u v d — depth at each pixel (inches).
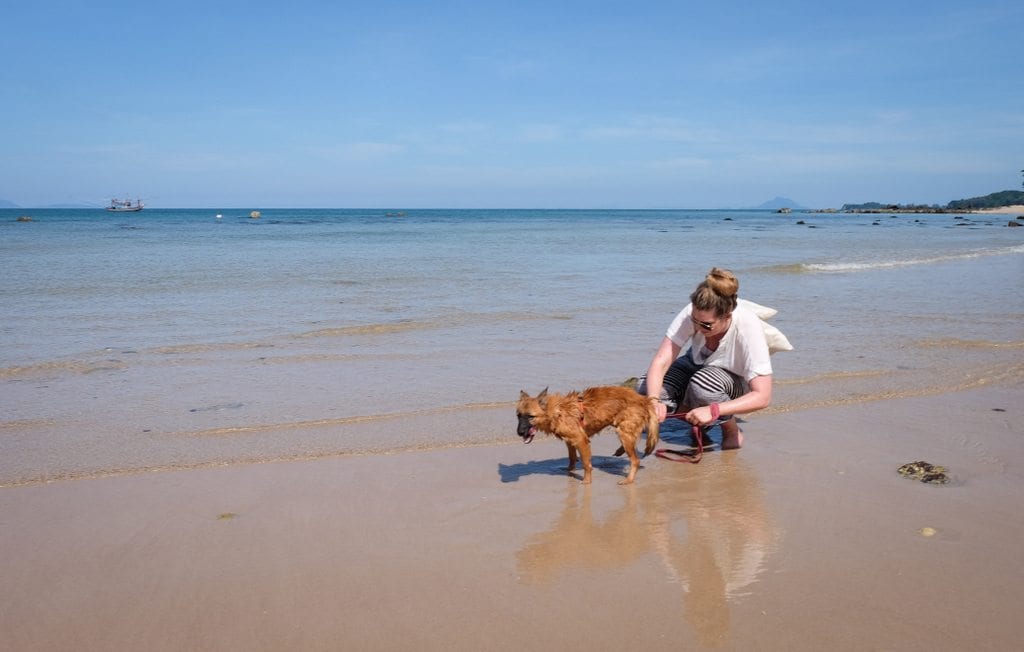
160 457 224.1
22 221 2896.2
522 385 311.6
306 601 142.7
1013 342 408.8
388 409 277.1
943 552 163.9
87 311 502.9
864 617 137.2
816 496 197.8
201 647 127.6
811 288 681.0
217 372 335.0
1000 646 128.0
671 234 1968.5
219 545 166.2
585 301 573.6
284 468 216.1
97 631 132.3
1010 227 2674.7
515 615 138.0
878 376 330.0
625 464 232.4
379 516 183.6
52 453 226.8
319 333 429.4
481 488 205.0
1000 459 224.8
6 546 164.9
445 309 526.6
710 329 224.7
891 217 4869.6
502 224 2952.8
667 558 162.4
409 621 135.8
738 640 129.8
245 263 886.4
